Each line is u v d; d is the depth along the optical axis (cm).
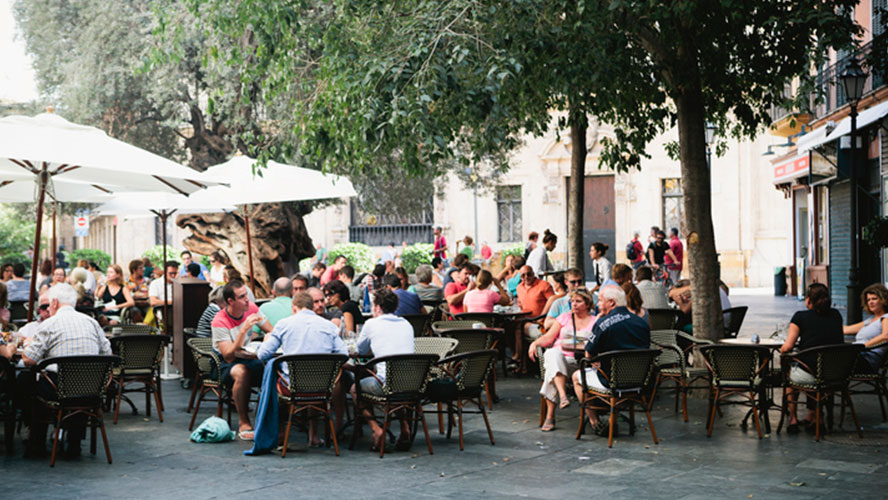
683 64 1127
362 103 1020
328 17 1456
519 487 720
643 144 1489
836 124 2216
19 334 903
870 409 1070
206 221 2259
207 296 1343
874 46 1413
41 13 2453
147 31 2228
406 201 2883
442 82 1028
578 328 1026
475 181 2959
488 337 1129
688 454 839
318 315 987
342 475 765
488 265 3750
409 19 1115
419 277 1558
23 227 4481
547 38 1080
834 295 2392
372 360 848
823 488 706
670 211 3766
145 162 973
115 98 2330
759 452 845
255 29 1138
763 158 3597
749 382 916
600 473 767
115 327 1162
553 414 972
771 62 1170
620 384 886
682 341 1158
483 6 1073
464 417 1047
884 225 1593
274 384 853
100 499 684
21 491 708
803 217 3003
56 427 802
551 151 3875
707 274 1148
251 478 754
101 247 5047
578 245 1616
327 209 4206
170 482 739
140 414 1065
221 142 2361
